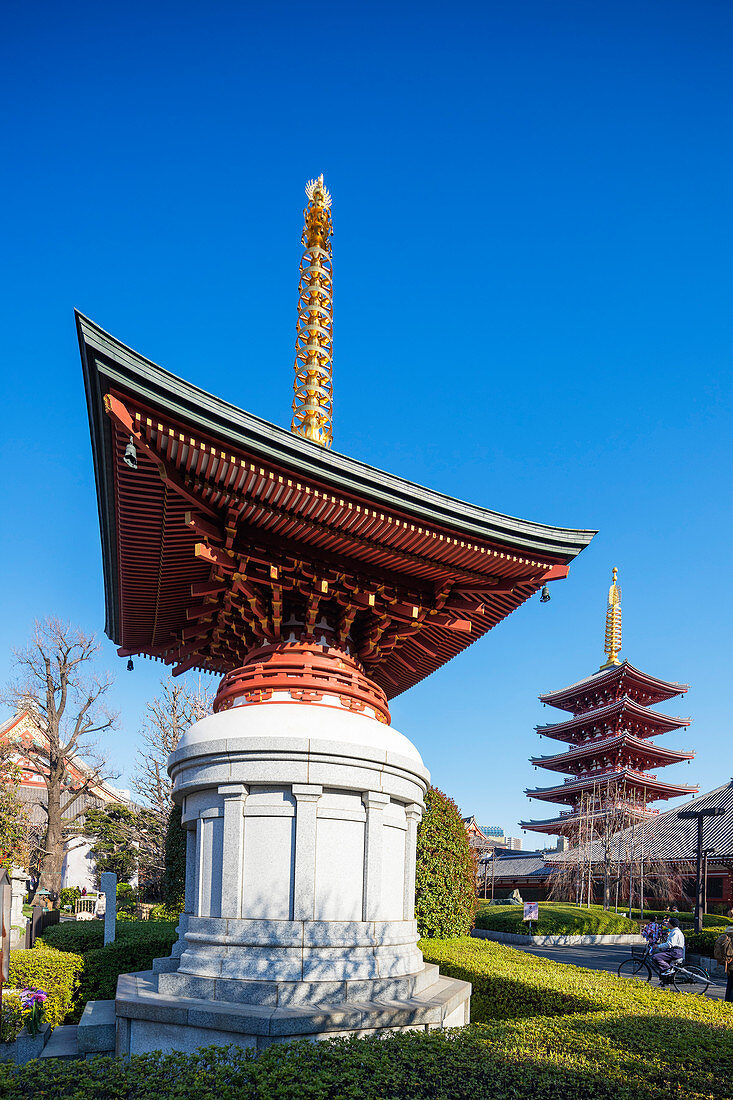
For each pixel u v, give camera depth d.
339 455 9.08
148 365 7.86
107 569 12.35
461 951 14.71
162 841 34.19
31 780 53.62
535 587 11.88
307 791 9.82
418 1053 6.44
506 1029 7.48
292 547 10.58
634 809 59.25
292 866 9.70
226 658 14.22
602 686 67.44
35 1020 9.88
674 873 47.88
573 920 34.56
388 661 15.03
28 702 39.97
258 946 9.38
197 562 11.62
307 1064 6.12
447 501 9.87
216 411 8.26
